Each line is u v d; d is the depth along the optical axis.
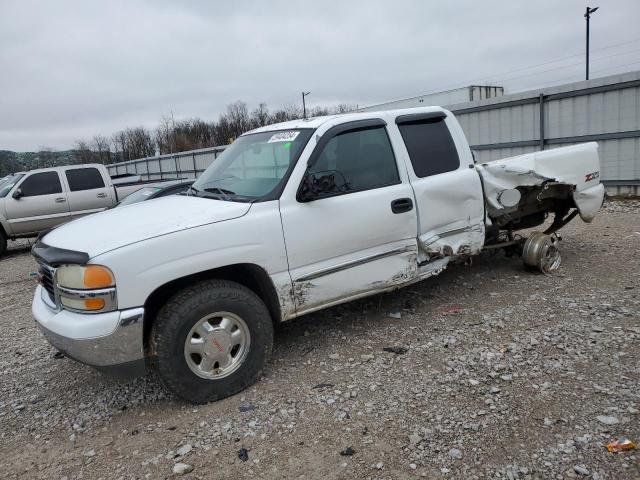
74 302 3.25
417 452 2.81
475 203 4.97
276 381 3.77
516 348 3.92
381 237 4.28
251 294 3.63
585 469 2.55
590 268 5.98
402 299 5.32
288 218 3.79
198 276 3.60
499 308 4.87
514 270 6.11
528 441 2.81
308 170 3.93
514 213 5.87
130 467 2.93
